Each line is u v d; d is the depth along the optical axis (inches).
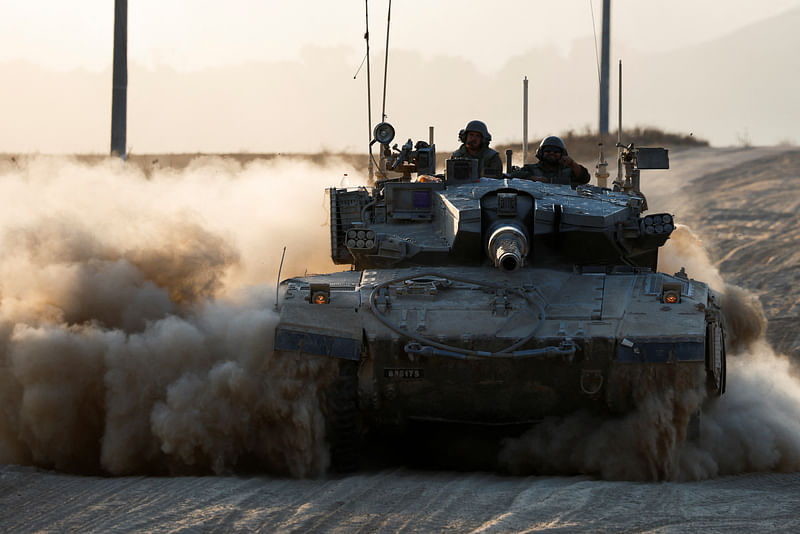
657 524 833.5
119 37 3006.9
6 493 951.6
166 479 1029.8
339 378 1096.2
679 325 1093.1
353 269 1536.7
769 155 5157.5
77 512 878.4
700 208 3698.3
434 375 1100.5
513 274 1240.8
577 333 1090.1
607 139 5059.1
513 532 810.2
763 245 2962.6
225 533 811.4
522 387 1107.3
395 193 1469.0
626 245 1338.6
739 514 868.6
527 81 1833.2
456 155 1685.5
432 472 1115.9
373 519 853.2
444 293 1189.1
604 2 4495.6
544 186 1476.4
